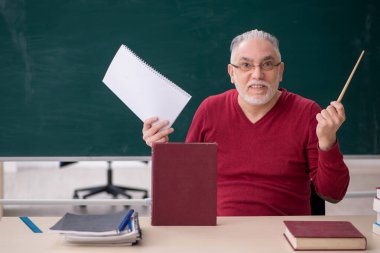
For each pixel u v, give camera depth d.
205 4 2.72
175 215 1.52
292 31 2.74
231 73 1.97
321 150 1.69
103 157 2.76
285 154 1.90
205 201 1.52
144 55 2.73
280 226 1.53
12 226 1.52
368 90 2.77
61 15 2.69
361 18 2.74
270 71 1.84
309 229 1.38
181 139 2.77
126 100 1.69
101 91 2.73
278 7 2.73
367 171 6.31
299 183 1.93
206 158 1.51
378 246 1.36
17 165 6.66
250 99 1.86
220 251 1.31
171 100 1.64
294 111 1.93
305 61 2.75
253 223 1.56
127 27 2.71
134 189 4.93
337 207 4.70
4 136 2.73
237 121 1.96
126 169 6.73
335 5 2.73
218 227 1.51
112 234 1.33
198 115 2.04
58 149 2.75
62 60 2.71
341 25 2.74
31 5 2.68
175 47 2.74
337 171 1.70
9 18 2.68
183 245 1.35
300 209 1.91
